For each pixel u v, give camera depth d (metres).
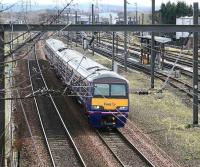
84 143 28.44
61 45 62.34
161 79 55.50
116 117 32.38
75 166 24.08
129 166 24.02
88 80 32.94
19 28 18.34
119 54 83.69
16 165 22.61
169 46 97.12
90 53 88.00
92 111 32.19
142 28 23.52
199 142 28.39
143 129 31.81
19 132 26.53
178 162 24.73
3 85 14.30
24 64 67.81
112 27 22.72
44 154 25.92
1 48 11.38
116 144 28.27
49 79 55.00
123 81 32.56
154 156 25.53
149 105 40.12
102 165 24.22
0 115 16.06
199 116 35.72
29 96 9.91
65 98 43.19
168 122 33.62
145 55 68.44
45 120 34.53
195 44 32.03
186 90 46.12
